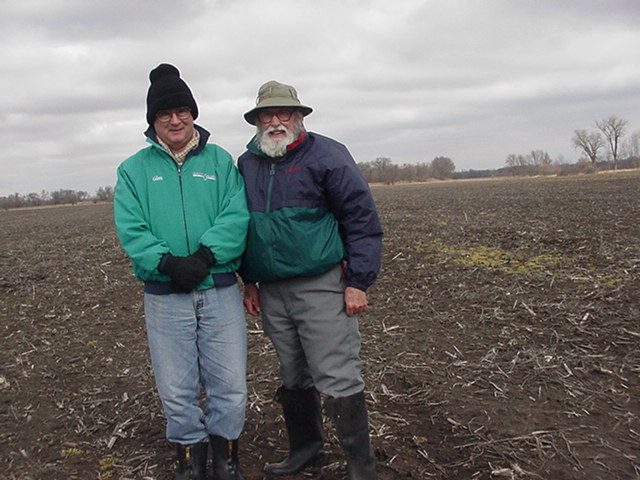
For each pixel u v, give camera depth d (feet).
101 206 204.03
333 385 8.98
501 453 10.02
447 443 10.55
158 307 9.06
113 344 18.17
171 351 9.12
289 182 8.79
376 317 19.20
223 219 8.95
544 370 13.52
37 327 20.83
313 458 10.03
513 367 13.89
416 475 9.53
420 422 11.47
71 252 43.42
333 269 9.15
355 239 8.93
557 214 46.26
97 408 13.14
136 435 11.68
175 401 9.12
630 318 16.39
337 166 8.74
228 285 9.35
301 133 8.98
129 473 10.16
